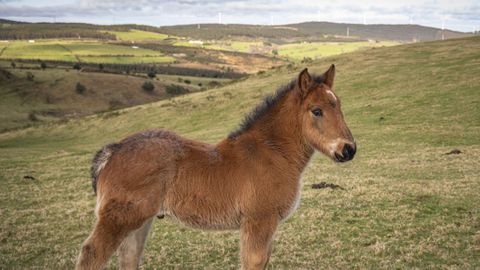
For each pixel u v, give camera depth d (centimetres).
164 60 17975
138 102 8850
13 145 4028
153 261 874
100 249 572
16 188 1719
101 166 610
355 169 1738
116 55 17900
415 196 1206
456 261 802
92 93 8956
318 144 604
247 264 599
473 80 3294
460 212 1062
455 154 1831
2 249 967
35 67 11512
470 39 5428
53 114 7725
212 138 2852
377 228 993
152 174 579
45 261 888
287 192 607
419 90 3338
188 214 601
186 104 4381
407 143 2208
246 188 594
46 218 1225
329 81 625
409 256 830
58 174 2017
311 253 872
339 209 1141
